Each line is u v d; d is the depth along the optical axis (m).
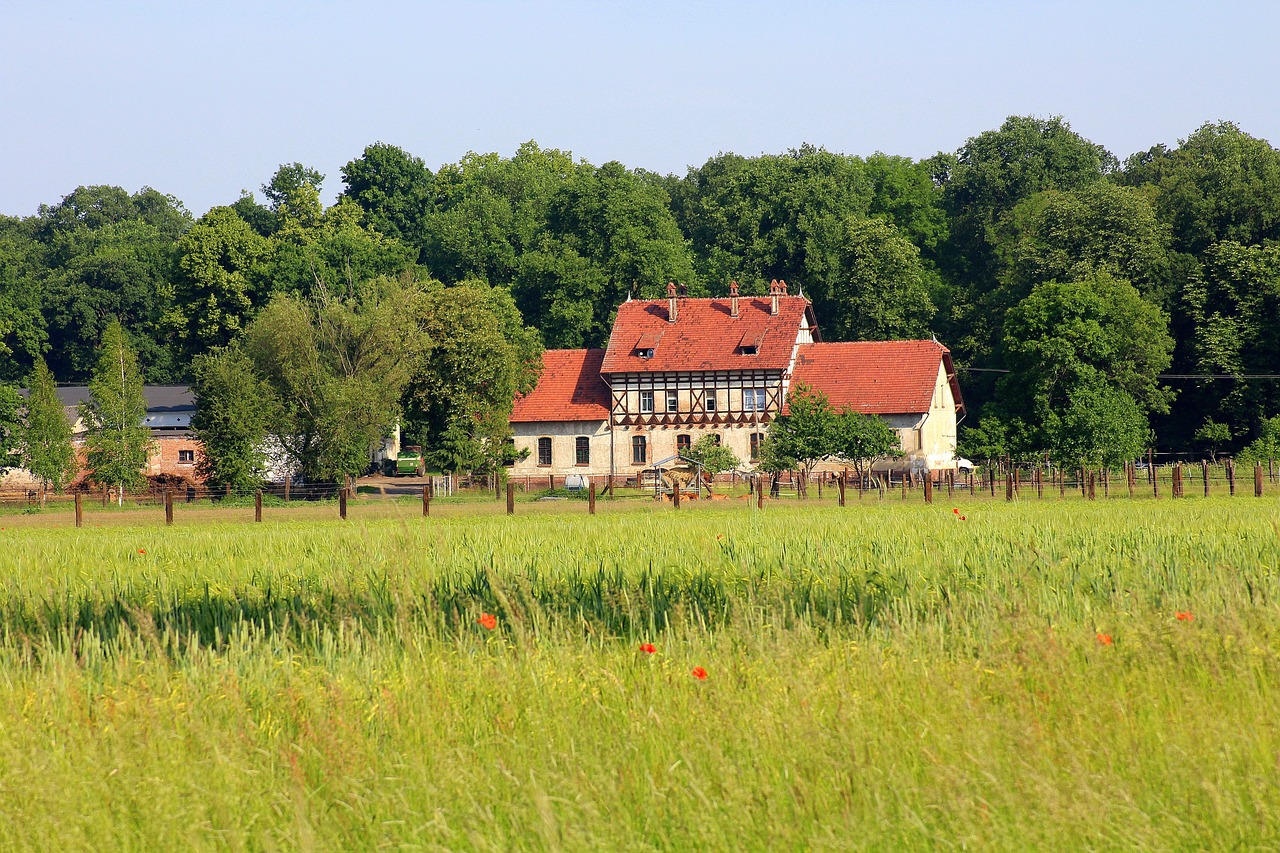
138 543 39.84
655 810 10.86
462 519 58.31
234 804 11.27
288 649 17.30
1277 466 91.88
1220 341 116.06
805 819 10.71
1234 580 19.88
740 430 114.50
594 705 13.73
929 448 110.38
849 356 115.19
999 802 10.73
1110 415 82.00
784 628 16.86
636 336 119.31
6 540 45.06
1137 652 15.13
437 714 13.48
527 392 117.81
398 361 99.12
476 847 10.39
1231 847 10.22
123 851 10.84
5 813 11.27
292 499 91.19
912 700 13.34
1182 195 130.00
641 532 38.66
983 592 19.80
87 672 15.90
